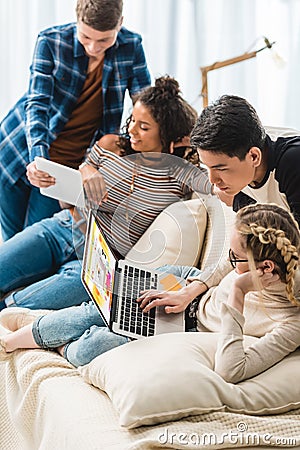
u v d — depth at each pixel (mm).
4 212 2938
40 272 2523
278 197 1922
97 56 2686
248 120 1805
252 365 1649
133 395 1542
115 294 1843
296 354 1729
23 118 2814
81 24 2553
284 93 3625
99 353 1882
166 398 1537
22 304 2328
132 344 1719
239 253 1744
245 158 1810
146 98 2357
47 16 3203
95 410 1644
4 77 3197
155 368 1595
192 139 1849
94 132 2920
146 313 1889
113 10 2512
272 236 1696
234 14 3500
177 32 3424
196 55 3475
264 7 3561
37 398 1827
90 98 2854
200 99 3504
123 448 1454
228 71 3539
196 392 1556
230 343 1668
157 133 2342
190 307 1990
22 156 2822
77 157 2926
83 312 2021
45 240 2520
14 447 2059
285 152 1837
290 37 3590
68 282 2365
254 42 3543
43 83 2746
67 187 2291
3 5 3148
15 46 3197
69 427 1615
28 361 1954
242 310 1740
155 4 3379
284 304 1777
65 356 1957
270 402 1613
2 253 2498
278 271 1720
